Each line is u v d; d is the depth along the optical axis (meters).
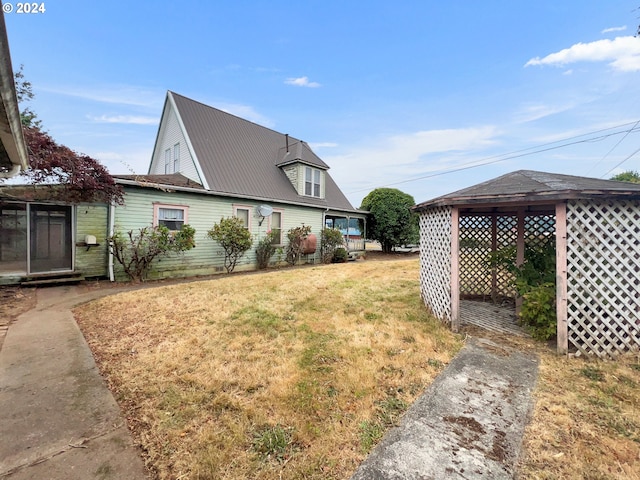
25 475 1.62
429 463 1.72
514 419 2.13
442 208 4.37
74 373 2.81
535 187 3.54
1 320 4.52
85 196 7.39
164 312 4.84
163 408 2.25
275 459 1.75
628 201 3.20
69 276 7.48
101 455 1.78
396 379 2.70
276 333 3.85
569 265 3.27
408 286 7.01
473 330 4.05
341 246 14.61
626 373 2.79
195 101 13.16
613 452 1.80
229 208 10.50
